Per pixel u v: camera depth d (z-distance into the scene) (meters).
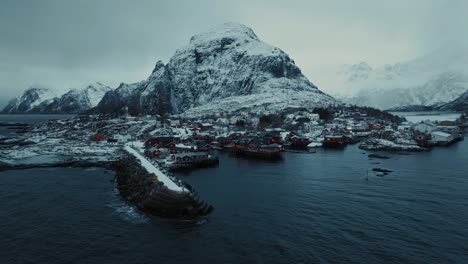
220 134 191.00
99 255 45.56
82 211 62.91
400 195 71.31
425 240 48.97
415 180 84.88
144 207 62.38
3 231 53.53
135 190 72.56
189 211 58.50
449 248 46.53
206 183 84.69
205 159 112.31
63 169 103.88
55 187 80.75
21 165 106.69
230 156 134.88
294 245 47.72
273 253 45.47
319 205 65.00
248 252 45.88
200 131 199.62
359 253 45.22
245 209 63.09
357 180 85.62
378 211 61.16
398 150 142.00
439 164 107.50
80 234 52.38
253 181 86.56
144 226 55.50
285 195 72.38
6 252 46.50
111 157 121.00
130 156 113.50
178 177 92.31
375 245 47.50
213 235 51.50
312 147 156.38
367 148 146.75
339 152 139.50
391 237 50.06
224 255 45.16
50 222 57.38
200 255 45.25
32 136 199.00
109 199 70.81
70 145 153.50
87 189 79.00
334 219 57.44
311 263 42.72
